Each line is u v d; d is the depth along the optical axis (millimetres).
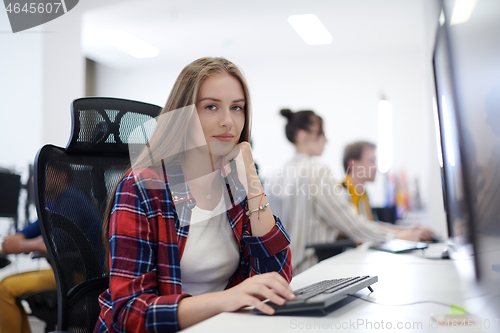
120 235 764
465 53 604
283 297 642
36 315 1884
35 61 3168
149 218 811
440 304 681
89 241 992
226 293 659
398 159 4496
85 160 1065
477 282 615
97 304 966
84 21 3809
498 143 479
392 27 4000
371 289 791
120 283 725
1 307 1811
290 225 1853
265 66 4918
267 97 4891
